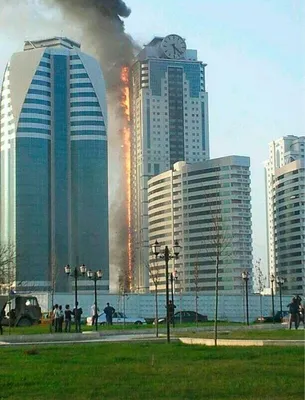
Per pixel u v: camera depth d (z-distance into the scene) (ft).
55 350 121.60
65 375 82.17
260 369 84.43
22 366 93.56
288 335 150.92
